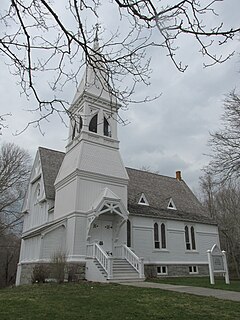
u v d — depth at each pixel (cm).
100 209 2167
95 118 2559
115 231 2327
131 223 2642
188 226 3100
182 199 3450
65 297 1181
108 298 1148
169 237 2866
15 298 1184
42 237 2128
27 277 2316
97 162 2412
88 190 2284
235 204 3609
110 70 453
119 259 2166
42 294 1272
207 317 846
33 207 3116
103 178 2392
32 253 2334
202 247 3111
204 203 4612
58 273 1758
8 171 3816
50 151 3159
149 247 2669
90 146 2439
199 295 1240
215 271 1888
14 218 4222
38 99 461
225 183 1764
